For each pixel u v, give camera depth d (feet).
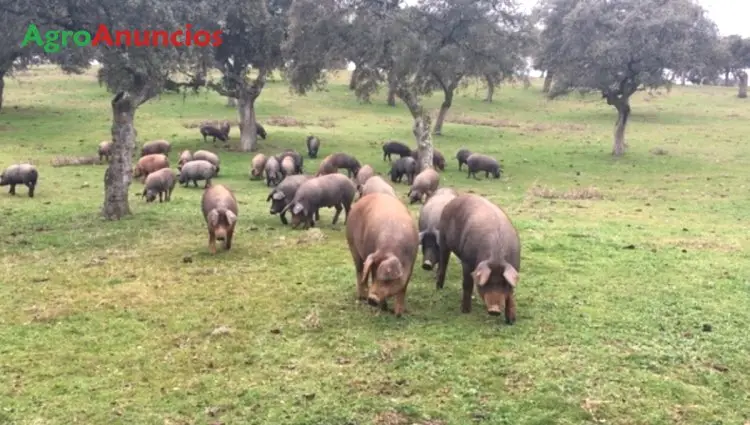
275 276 37.06
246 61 107.04
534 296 33.32
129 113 56.49
